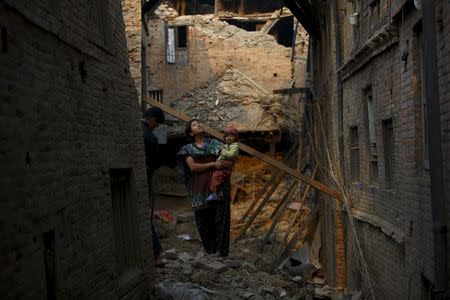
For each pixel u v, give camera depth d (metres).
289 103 22.58
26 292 3.63
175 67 24.70
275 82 24.23
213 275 9.12
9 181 3.47
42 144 4.05
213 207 7.93
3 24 3.49
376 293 8.99
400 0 6.70
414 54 6.53
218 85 23.83
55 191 4.27
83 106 5.11
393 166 8.27
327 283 13.73
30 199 3.78
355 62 10.13
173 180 22.64
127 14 12.93
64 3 4.66
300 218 19.36
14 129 3.58
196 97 24.16
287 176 22.08
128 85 6.89
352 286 10.83
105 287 5.45
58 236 4.30
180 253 10.45
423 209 6.23
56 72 4.45
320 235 15.68
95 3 5.68
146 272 7.04
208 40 24.59
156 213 18.58
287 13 26.52
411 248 6.82
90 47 5.36
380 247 8.71
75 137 4.84
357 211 10.56
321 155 14.80
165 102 24.59
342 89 11.99
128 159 6.65
